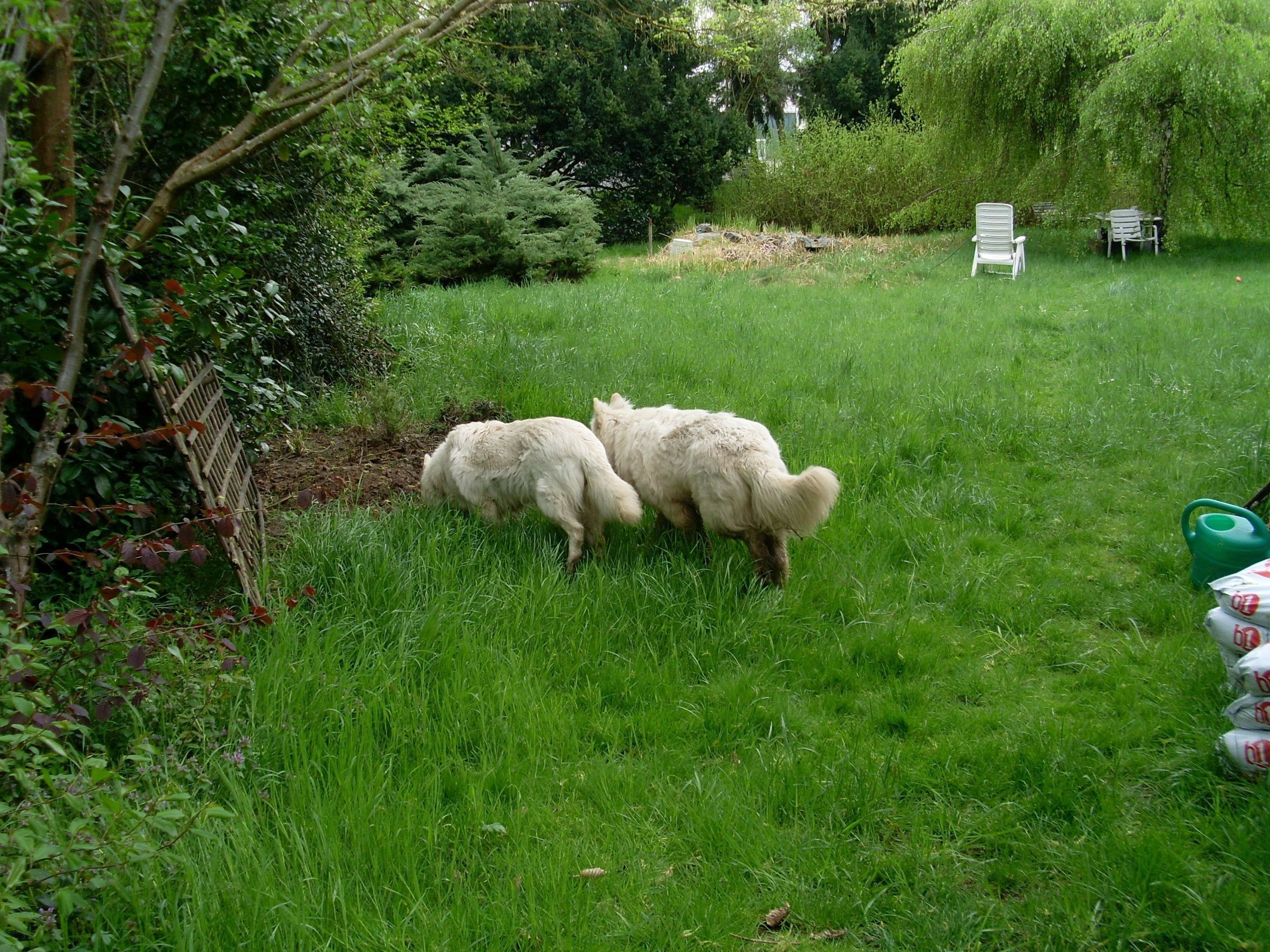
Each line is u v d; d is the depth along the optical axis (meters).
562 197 18.89
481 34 7.48
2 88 3.51
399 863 3.02
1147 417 7.41
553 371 8.78
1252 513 4.75
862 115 29.52
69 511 4.42
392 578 4.68
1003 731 3.82
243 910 2.75
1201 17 15.24
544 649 4.37
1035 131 18.36
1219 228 17.19
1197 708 3.77
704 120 27.20
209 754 3.38
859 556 5.33
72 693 3.22
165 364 4.23
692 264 18.52
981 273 15.99
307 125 6.39
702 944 2.77
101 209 3.78
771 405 7.81
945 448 6.92
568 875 2.98
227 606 4.50
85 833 2.57
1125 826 3.19
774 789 3.40
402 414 7.46
